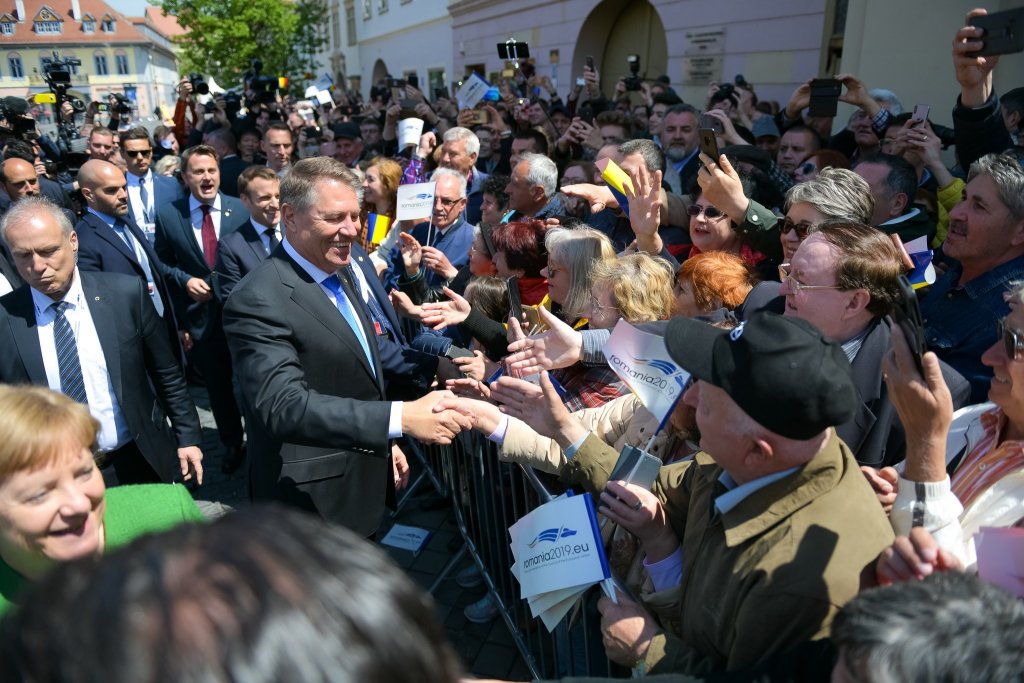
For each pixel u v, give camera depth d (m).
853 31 6.25
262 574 0.57
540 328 2.89
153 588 0.55
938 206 3.61
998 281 2.46
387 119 8.58
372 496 2.67
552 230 2.89
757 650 1.21
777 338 1.22
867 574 1.19
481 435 2.77
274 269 2.44
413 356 2.96
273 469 2.51
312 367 2.46
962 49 3.10
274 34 22.66
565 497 1.72
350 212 2.45
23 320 2.87
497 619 3.16
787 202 2.70
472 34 17.91
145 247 4.49
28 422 1.34
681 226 3.89
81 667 0.51
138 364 3.06
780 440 1.25
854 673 0.94
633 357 1.72
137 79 40.75
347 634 0.57
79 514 1.41
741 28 9.31
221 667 0.51
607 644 1.55
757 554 1.26
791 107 5.26
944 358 2.55
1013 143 3.59
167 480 3.22
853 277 1.95
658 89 8.16
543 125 7.03
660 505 1.65
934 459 1.35
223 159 7.23
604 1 12.51
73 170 7.28
